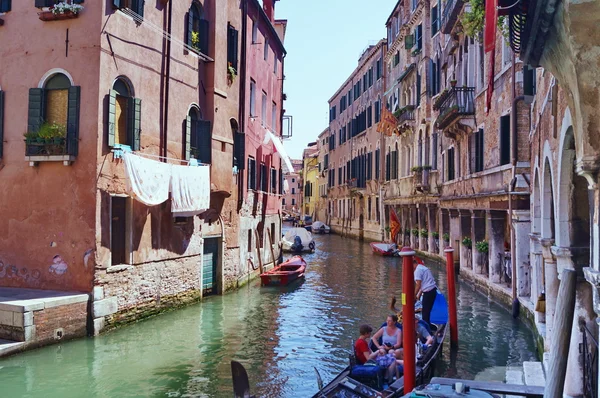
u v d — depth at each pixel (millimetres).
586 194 6512
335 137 51938
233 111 16734
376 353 8477
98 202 11070
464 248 19781
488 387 5672
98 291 11016
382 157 35406
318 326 12859
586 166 4020
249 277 19156
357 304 15672
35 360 9422
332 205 53750
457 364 9898
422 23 25781
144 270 12570
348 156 45875
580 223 6531
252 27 20281
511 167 13547
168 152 13539
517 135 13250
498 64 14906
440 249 23672
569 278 4617
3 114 11734
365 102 39875
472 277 17938
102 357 9828
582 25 3789
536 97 10461
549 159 7906
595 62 3840
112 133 11406
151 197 12031
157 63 13102
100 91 11133
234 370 6543
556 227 6918
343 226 48250
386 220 35281
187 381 8773
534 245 11430
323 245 37500
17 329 9562
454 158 20781
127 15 11922
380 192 35531
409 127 28109
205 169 14227
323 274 22312
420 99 26344
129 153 11445
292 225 62750
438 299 11258
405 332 7449
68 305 10391
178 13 13977
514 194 13133
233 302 15453
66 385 8414
